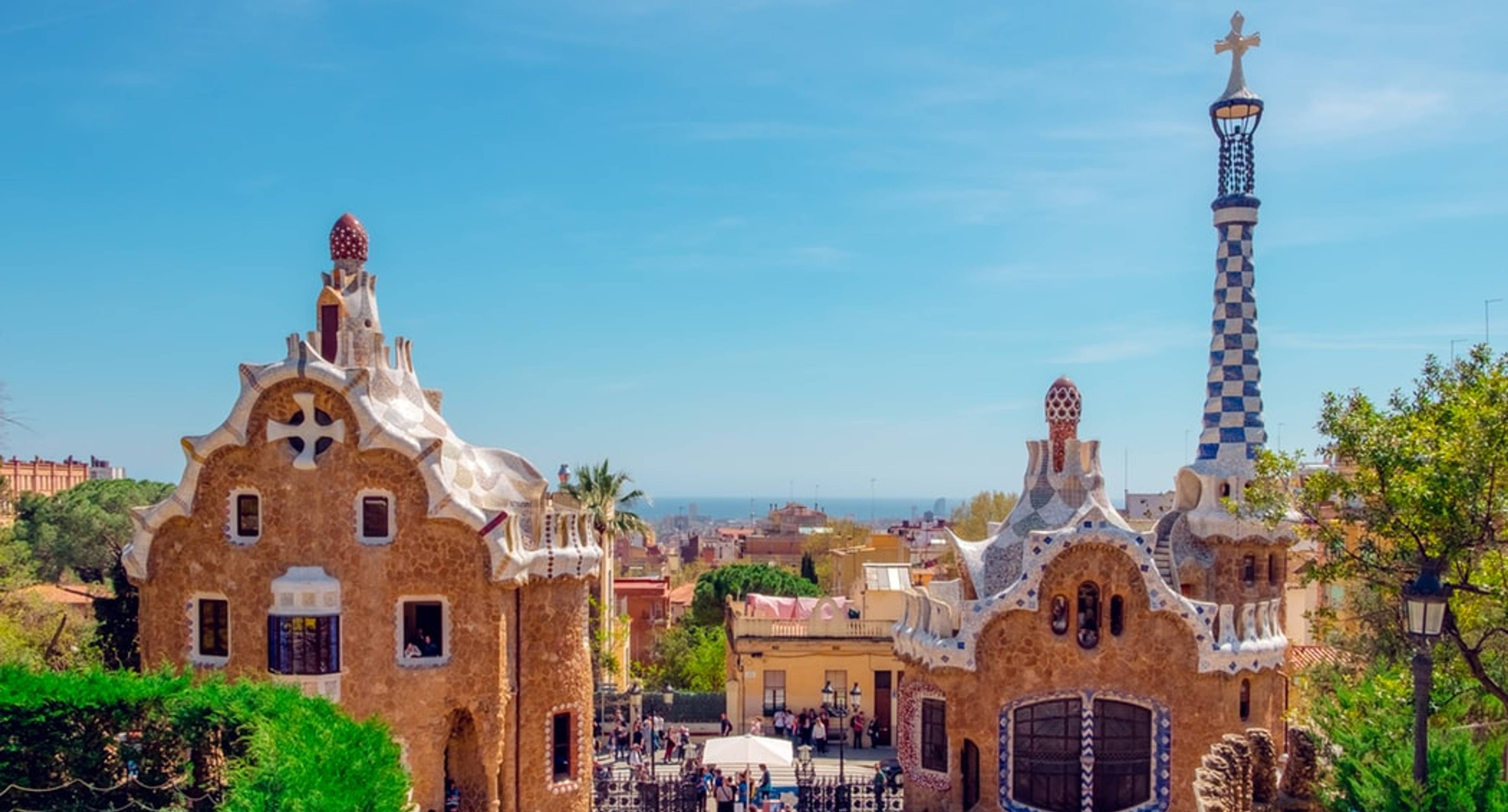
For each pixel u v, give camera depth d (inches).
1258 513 1562.5
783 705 2305.6
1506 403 1120.8
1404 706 1123.3
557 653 1546.5
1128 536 1485.0
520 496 1576.0
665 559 7352.4
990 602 1492.4
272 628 1350.9
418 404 1550.2
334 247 1529.3
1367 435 1192.8
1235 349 1649.9
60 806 963.3
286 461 1374.3
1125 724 1493.6
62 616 2113.7
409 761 1374.3
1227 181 1669.5
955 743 1496.1
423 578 1396.4
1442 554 1135.6
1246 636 1508.4
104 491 4057.6
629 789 1672.0
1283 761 1405.0
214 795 968.9
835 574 3875.5
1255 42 1660.9
